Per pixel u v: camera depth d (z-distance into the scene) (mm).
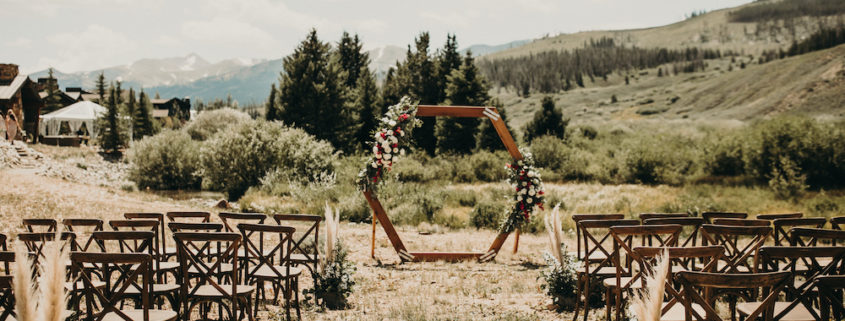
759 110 96188
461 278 8484
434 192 18641
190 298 5184
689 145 29516
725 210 16562
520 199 10109
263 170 23906
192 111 125688
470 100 36125
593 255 7770
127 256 4199
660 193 20688
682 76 167875
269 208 16953
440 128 36031
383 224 10008
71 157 34969
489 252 10164
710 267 4676
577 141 38781
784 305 4887
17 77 35594
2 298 4527
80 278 5523
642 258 4688
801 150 22000
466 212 16969
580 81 196750
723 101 117312
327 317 6266
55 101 69500
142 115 56906
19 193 13320
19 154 25797
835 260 4512
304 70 35250
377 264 9711
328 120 35156
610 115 131250
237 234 5055
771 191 20562
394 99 43062
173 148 28344
